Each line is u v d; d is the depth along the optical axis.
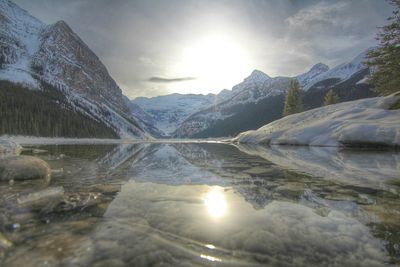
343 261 2.18
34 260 2.11
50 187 4.80
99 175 6.66
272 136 23.58
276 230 2.82
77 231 2.73
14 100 86.00
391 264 2.14
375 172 6.76
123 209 3.54
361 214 3.37
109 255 2.23
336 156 10.98
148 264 2.11
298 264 2.15
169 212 3.44
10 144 14.07
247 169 7.81
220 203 3.91
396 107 18.05
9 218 3.10
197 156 12.99
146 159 11.59
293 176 6.41
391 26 24.12
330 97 52.47
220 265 2.14
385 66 25.30
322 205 3.80
